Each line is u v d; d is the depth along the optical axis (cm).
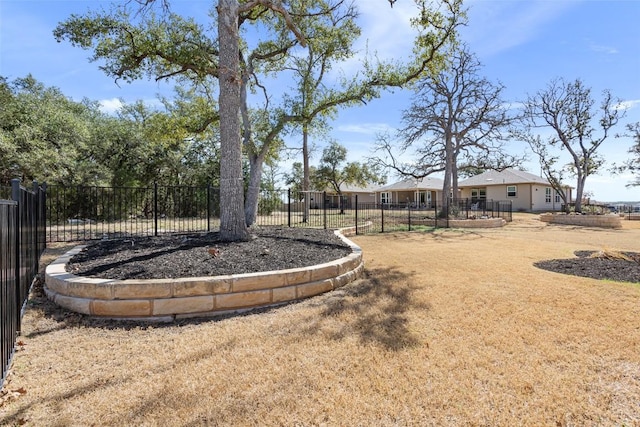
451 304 379
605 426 181
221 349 272
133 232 949
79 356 262
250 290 372
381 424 182
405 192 3659
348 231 1140
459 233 1228
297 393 210
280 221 1451
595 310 357
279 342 283
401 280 491
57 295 365
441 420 185
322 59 1258
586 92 1920
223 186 595
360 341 284
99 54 874
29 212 407
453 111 1744
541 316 340
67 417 188
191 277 370
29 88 1917
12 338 255
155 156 2067
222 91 596
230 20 598
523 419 186
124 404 200
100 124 1988
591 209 2428
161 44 882
